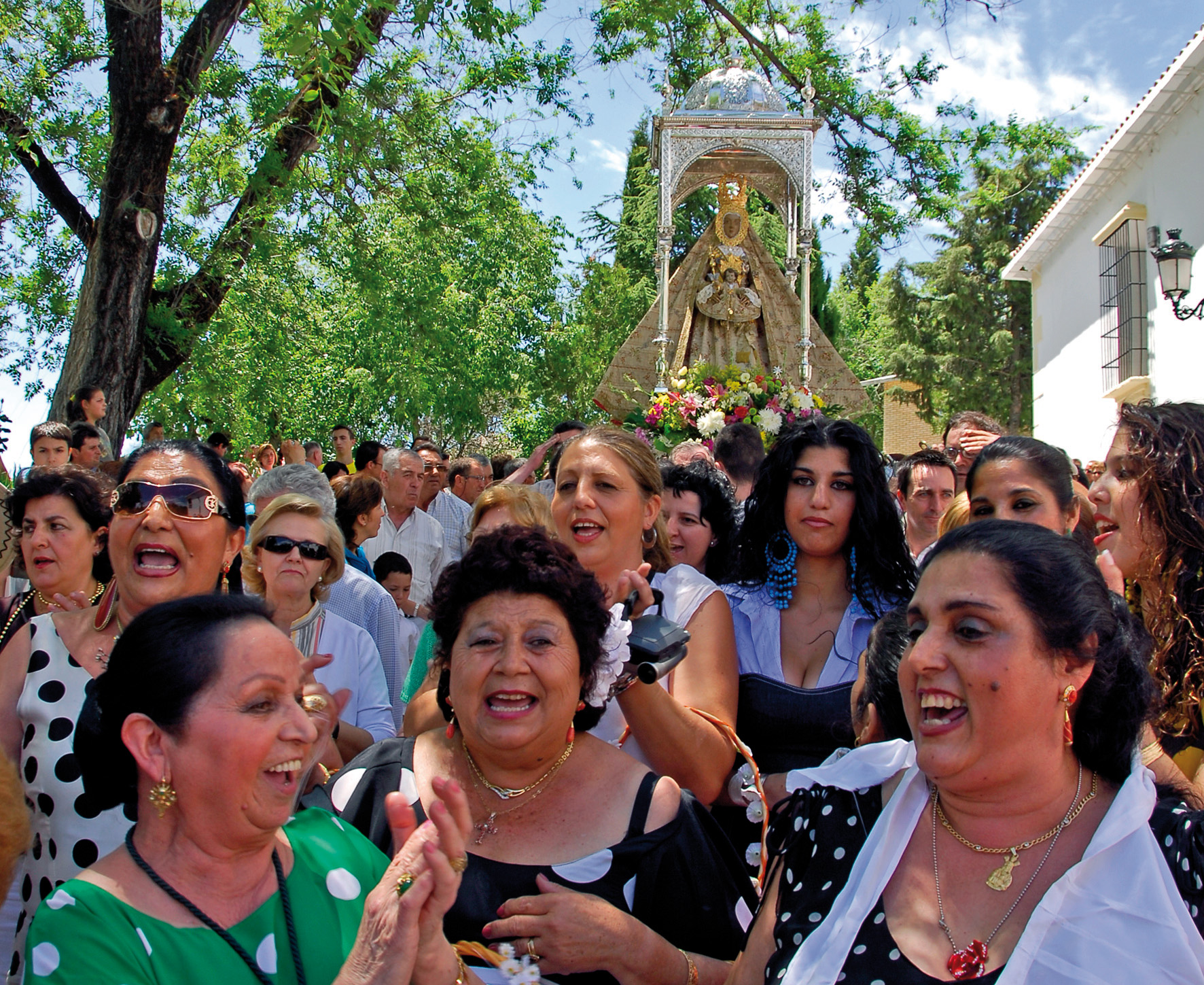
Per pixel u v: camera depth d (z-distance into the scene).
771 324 13.93
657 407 11.16
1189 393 13.48
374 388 19.81
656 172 14.84
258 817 1.94
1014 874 1.91
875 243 18.27
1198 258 13.31
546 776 2.50
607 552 3.36
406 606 6.57
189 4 11.22
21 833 2.03
